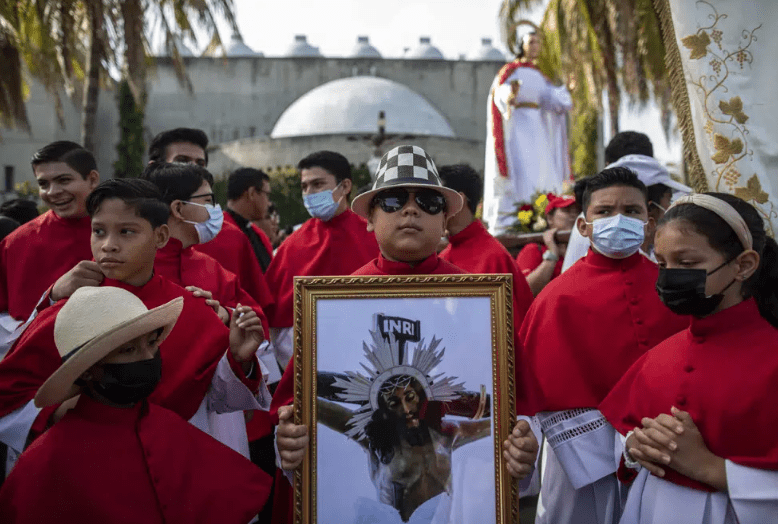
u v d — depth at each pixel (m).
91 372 2.84
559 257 6.91
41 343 3.23
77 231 4.75
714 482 2.79
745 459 2.76
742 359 2.89
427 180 3.28
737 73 4.71
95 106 17.66
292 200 39.19
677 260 2.88
